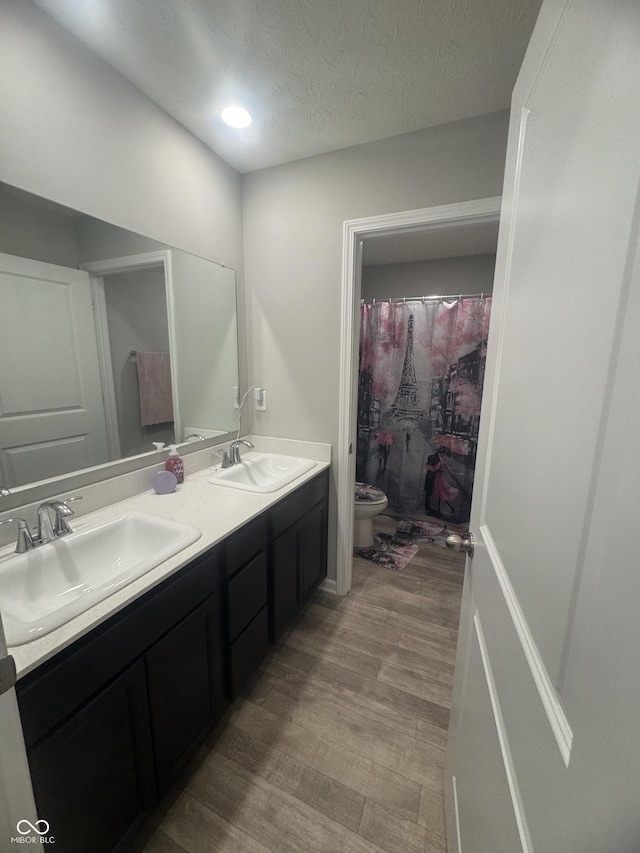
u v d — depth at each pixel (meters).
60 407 1.23
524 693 0.49
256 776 1.18
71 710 0.77
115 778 0.89
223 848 1.00
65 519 1.18
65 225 1.19
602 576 0.30
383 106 1.45
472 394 2.84
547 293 0.51
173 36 1.15
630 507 0.27
